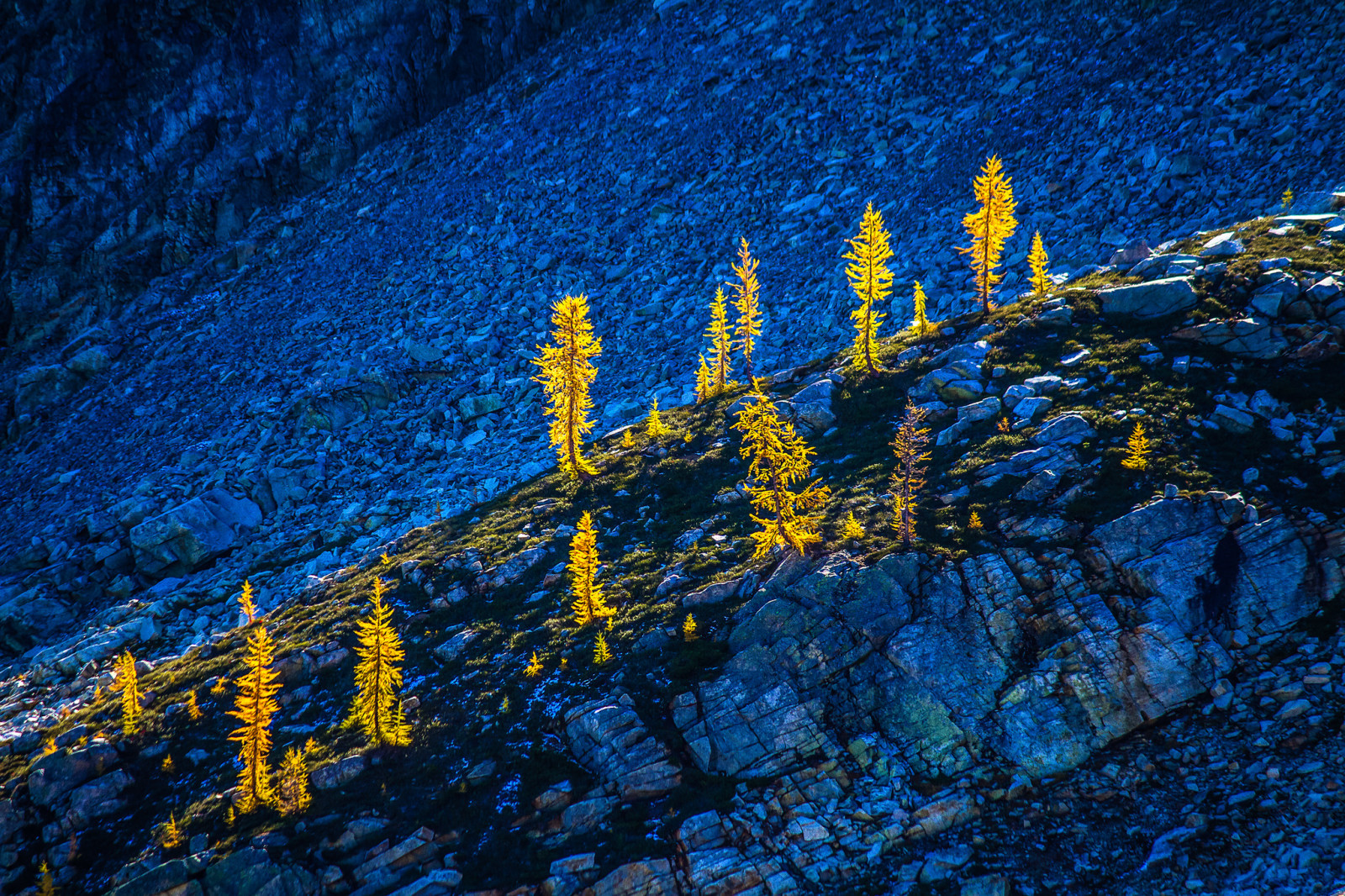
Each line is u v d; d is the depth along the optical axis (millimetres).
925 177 70000
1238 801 21375
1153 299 39125
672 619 31406
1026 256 56156
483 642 33656
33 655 49000
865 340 46281
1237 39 59469
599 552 38781
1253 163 50531
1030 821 22594
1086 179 58781
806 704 26203
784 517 31000
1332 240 38188
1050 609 26453
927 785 23922
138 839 28359
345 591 41969
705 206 81250
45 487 69312
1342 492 27047
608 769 25812
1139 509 27688
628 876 22547
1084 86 66875
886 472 36125
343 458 63344
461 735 28812
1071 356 38750
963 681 25656
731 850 22938
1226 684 23906
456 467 59000
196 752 31844
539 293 78375
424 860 24484
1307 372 32344
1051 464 31438
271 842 25797
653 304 72000
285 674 35344
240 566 53688
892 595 27812
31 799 30594
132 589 54094
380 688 29203
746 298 55625
